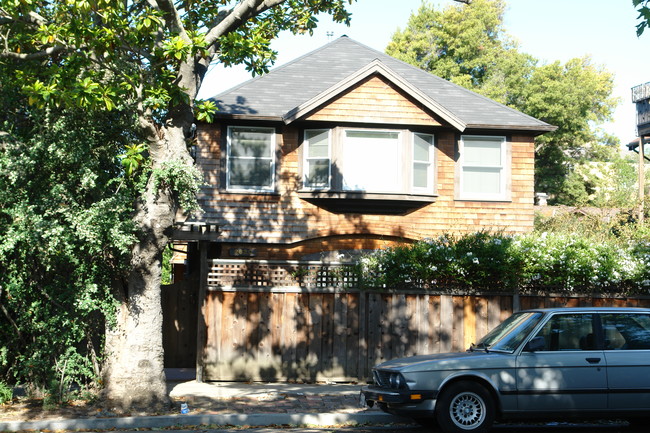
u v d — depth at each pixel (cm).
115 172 1291
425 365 998
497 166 2016
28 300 1248
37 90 1096
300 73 2128
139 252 1185
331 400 1265
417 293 1498
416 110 1939
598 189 4519
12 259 1227
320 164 1948
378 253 1524
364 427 1098
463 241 1524
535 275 1493
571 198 4319
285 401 1252
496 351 1026
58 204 1156
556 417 998
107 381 1204
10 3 1152
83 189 1212
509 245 1494
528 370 997
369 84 1930
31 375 1251
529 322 1037
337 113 1911
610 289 1530
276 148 1945
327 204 1936
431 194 1964
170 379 1477
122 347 1195
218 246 1942
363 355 1481
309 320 1484
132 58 1265
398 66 2250
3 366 1278
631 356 1012
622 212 2781
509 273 1481
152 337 1199
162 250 1209
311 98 1869
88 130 1225
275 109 1945
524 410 991
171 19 1223
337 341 1483
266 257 1931
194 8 1524
